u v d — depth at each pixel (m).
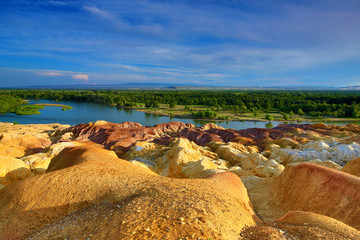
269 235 12.83
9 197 18.14
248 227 14.40
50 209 16.83
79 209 16.72
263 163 40.56
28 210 16.81
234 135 71.19
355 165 29.00
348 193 19.17
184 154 40.84
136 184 18.88
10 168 31.56
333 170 22.03
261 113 158.00
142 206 14.23
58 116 131.75
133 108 174.00
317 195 21.03
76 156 31.95
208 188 18.31
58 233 13.39
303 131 74.56
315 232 12.62
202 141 69.06
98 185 18.94
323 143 48.12
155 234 11.08
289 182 24.80
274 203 24.56
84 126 76.06
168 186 18.00
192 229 11.60
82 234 12.45
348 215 18.11
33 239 13.61
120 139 66.50
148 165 41.03
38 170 37.47
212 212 13.80
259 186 29.05
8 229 15.55
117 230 11.75
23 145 53.91
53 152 44.06
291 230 13.67
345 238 11.88
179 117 140.25
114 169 22.89
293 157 44.12
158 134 79.75
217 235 11.62
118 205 15.41
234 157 48.47
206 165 36.53
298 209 21.77
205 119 136.00
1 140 52.94
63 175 20.41
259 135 72.25
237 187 21.92
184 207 13.80
